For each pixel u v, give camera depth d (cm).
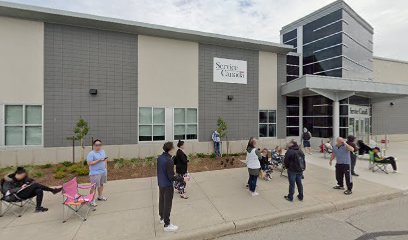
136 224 477
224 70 1367
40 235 433
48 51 1037
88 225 473
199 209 551
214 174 895
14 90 991
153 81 1212
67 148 1061
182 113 1276
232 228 468
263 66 1475
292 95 1611
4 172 891
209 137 1331
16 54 993
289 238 439
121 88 1154
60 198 635
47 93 1036
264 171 814
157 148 1209
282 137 1531
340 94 1380
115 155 1135
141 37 1192
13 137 995
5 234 436
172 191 454
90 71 1101
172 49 1251
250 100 1434
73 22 1060
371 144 1316
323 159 1196
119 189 712
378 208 589
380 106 2009
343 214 553
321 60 1758
